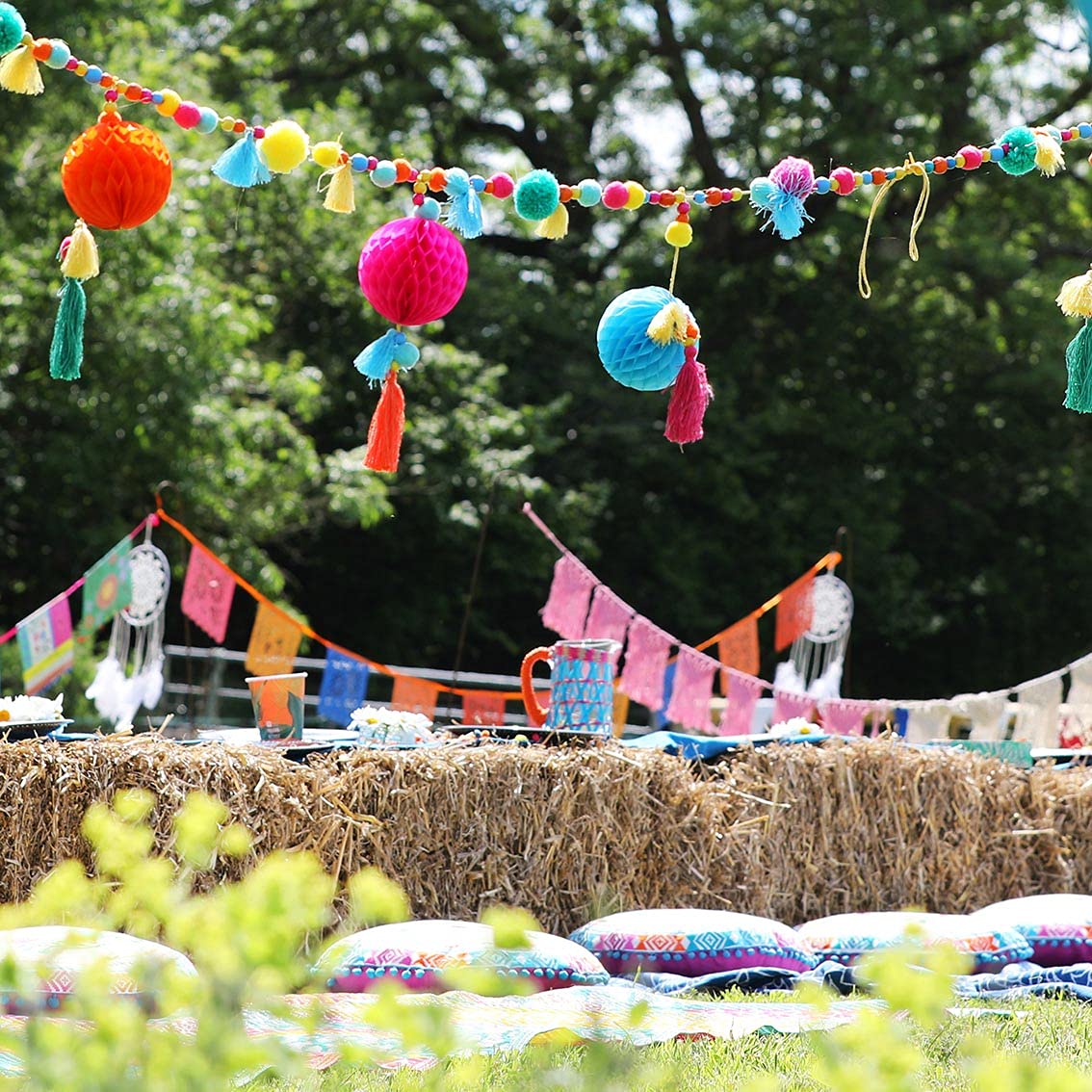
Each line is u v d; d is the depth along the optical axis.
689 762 5.05
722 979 4.36
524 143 20.03
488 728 5.15
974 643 20.09
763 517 18.59
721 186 19.02
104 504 14.01
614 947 4.44
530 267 19.81
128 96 3.70
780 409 18.27
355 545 18.25
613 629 6.52
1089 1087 1.74
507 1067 3.28
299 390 14.71
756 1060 3.44
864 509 18.66
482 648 19.14
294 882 1.88
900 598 18.39
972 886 5.32
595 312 18.45
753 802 5.09
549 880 4.72
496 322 18.41
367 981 3.94
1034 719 6.43
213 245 13.88
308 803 4.42
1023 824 5.43
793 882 5.11
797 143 18.59
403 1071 2.95
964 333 19.39
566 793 4.73
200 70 15.21
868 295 4.34
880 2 17.50
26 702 4.53
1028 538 20.03
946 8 18.50
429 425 16.67
